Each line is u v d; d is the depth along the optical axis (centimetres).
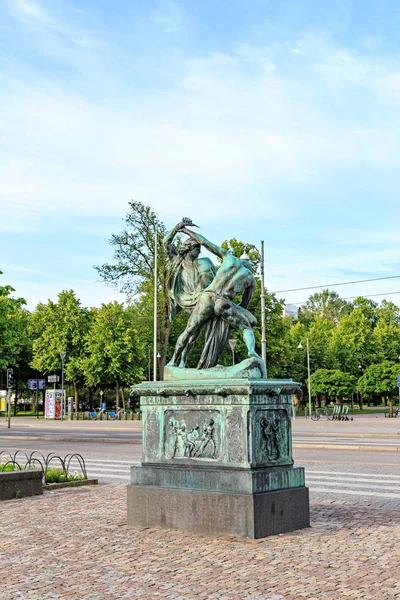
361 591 557
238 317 873
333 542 736
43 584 603
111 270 4559
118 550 725
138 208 4572
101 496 1175
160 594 562
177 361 916
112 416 5578
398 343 8488
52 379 5747
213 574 617
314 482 1293
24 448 2347
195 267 932
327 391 5203
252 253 4088
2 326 3631
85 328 6762
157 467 852
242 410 781
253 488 760
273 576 606
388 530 804
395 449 2058
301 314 11925
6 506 1080
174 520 815
